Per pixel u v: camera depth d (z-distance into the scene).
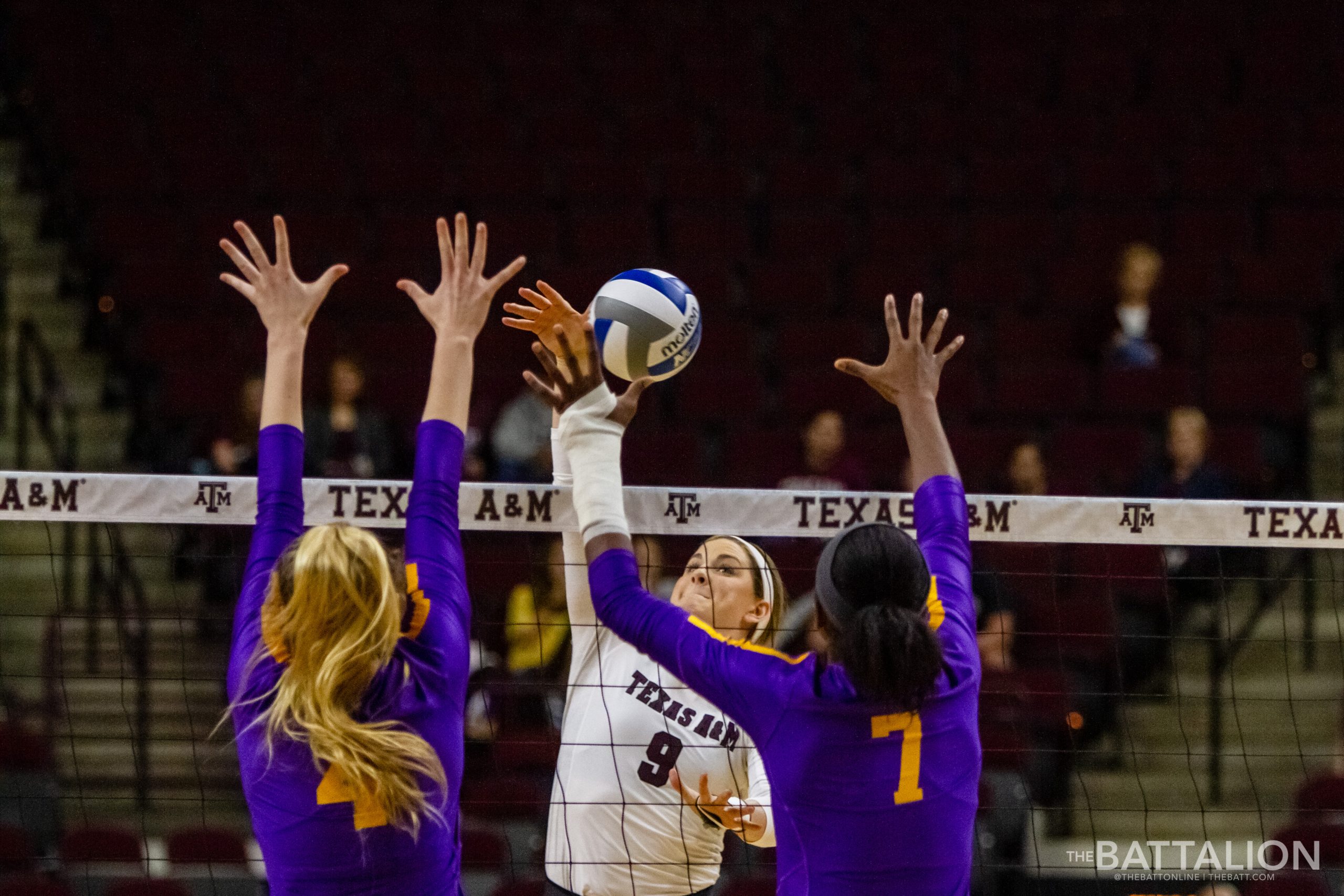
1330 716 12.32
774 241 17.95
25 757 10.23
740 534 5.15
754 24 20.53
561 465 5.07
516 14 20.89
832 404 16.05
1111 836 10.92
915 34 20.48
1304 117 19.03
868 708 3.71
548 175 18.55
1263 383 15.65
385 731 3.55
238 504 5.07
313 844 3.62
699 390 16.09
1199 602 12.41
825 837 3.74
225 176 18.33
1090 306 17.12
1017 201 18.48
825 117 19.28
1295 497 15.05
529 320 4.09
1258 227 18.08
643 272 5.34
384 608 3.58
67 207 17.67
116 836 9.05
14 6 19.94
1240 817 11.27
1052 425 15.80
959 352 16.34
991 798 9.83
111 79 19.38
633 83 19.88
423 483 4.05
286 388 4.20
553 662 10.20
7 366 16.02
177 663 12.91
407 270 17.03
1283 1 20.56
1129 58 19.94
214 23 20.14
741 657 3.83
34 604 13.80
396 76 19.97
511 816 8.99
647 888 5.18
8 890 8.58
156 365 16.31
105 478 5.02
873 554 3.73
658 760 5.19
